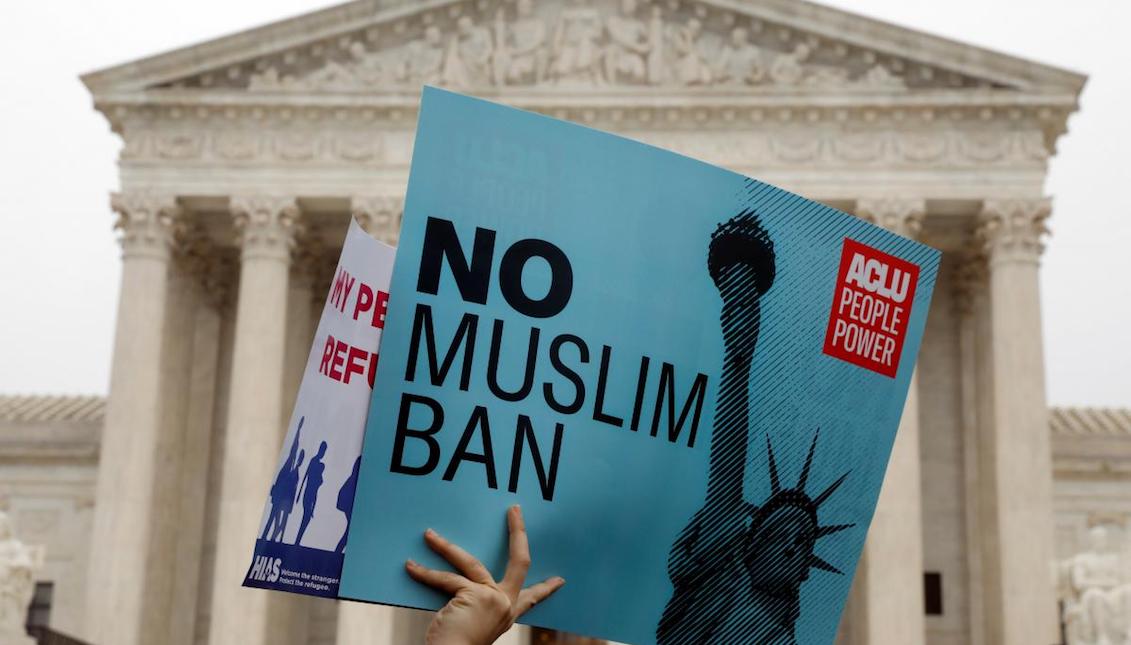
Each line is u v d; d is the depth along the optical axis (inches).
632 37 2429.9
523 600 281.1
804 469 313.7
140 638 2345.0
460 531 283.0
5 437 2842.0
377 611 2274.9
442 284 288.0
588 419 294.8
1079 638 1990.7
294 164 2427.4
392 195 2404.0
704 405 305.1
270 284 2391.7
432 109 290.8
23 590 2082.9
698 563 300.8
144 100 2429.9
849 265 321.1
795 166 2383.1
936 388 2640.3
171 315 2541.8
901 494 2287.2
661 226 305.3
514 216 294.4
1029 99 2352.4
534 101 2411.4
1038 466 2247.8
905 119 2384.4
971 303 2632.9
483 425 287.3
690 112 2395.4
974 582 2529.5
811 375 316.8
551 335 294.0
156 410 2388.0
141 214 2415.1
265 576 285.9
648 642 295.6
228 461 2324.1
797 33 2417.6
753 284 311.1
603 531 293.9
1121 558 2027.6
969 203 2378.2
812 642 311.1
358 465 302.0
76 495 2807.6
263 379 2353.6
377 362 283.4
